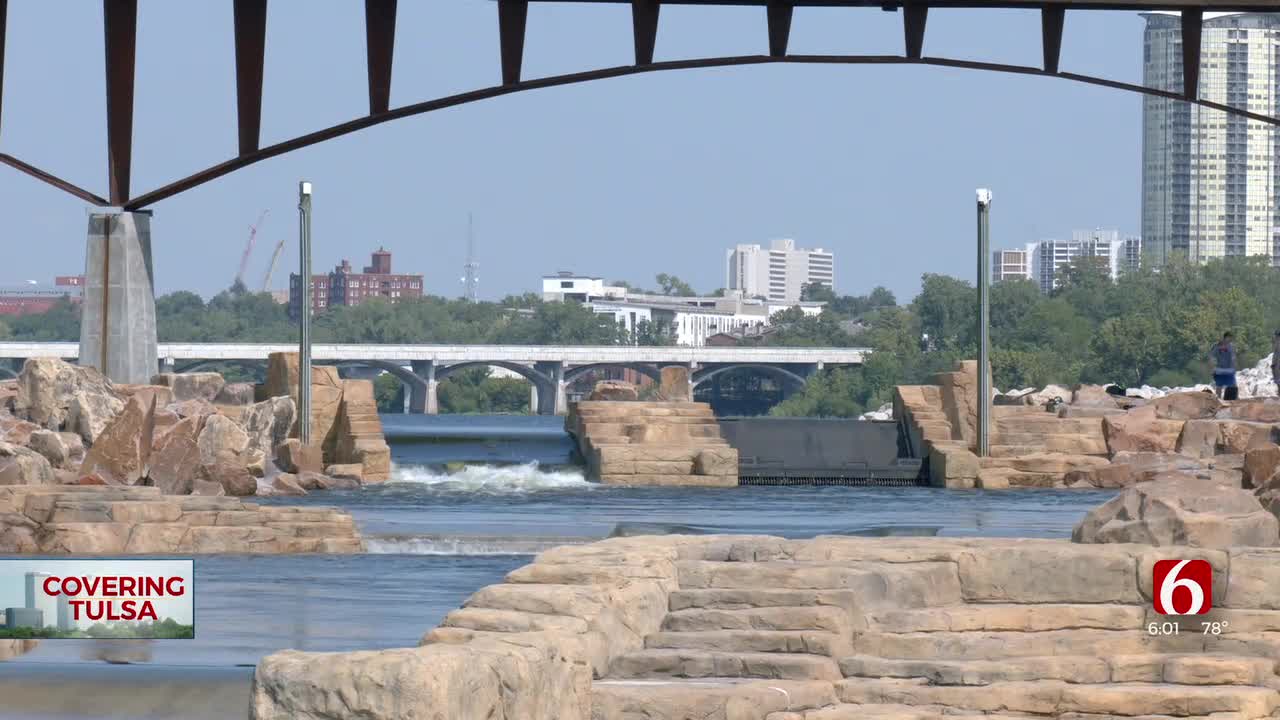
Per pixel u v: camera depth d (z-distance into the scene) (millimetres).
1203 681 51062
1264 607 55000
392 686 36344
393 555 97625
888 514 136000
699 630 53156
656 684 48031
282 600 76125
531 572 52188
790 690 47969
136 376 148000
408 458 197500
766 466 180875
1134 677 51281
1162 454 172375
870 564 56156
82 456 133750
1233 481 134125
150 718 50781
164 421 135500
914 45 136500
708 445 179625
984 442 179750
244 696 53562
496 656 39219
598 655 48375
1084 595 55719
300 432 165250
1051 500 155250
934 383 198625
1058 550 56000
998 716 48469
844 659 51469
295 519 98750
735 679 49812
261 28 136000
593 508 139750
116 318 146750
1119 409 191250
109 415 138125
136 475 127625
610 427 183250
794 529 119312
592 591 49938
